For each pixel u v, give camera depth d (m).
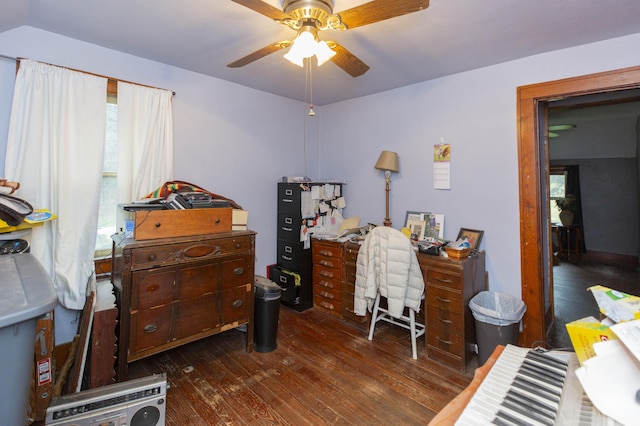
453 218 2.87
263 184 3.48
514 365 0.78
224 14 1.87
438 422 0.64
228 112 3.12
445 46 2.25
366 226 3.42
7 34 1.98
